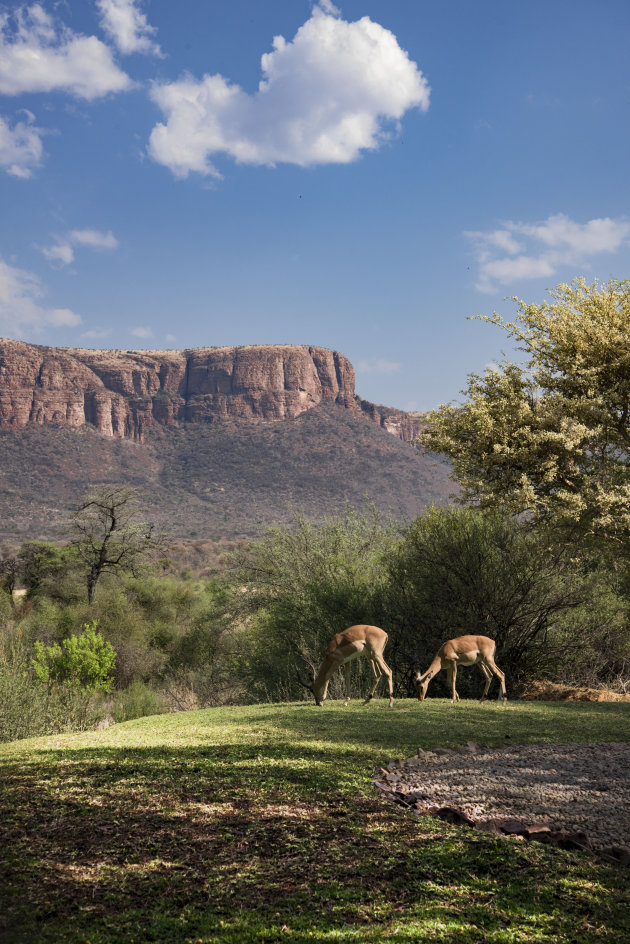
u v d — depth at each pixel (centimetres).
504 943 309
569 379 1498
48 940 287
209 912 325
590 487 1376
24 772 576
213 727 855
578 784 591
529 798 549
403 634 1714
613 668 1742
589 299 1493
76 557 4069
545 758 682
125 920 312
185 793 512
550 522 1442
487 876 387
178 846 407
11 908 315
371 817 477
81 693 1745
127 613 3297
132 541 4075
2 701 1356
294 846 414
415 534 1830
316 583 2027
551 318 1507
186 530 11294
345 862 394
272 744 705
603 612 1652
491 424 1419
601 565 1680
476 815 504
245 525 11869
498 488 1448
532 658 1656
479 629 1627
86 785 530
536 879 386
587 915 345
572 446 1318
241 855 397
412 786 569
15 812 459
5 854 380
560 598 1597
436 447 1535
